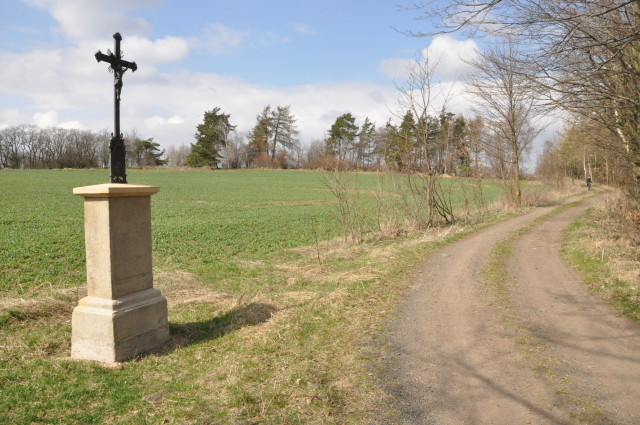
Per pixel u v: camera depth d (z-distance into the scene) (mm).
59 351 6195
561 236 17141
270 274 12000
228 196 45125
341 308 7824
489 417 4121
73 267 12750
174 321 7480
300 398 4441
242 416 4098
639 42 8109
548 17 7078
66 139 104188
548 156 48312
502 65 10812
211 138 98438
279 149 104812
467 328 6758
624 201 16016
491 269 11273
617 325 6773
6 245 15344
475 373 5109
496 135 30469
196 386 4832
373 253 13977
